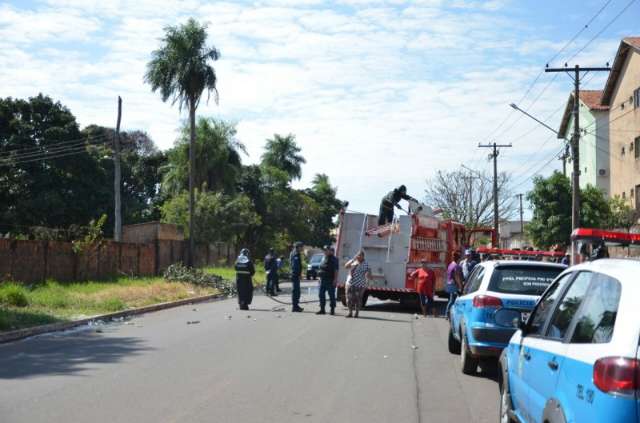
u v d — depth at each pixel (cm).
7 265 2375
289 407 873
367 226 2370
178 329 1666
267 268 2922
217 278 3200
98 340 1455
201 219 4781
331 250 2134
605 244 1005
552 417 504
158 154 7412
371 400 932
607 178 4944
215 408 853
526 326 664
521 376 646
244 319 1925
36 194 5166
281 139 8781
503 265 1121
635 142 4269
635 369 412
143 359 1205
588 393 439
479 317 1082
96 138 7288
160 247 3709
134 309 2084
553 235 4219
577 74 3025
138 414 813
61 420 780
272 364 1173
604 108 4959
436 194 5841
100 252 3006
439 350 1420
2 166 4959
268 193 7025
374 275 2319
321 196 10281
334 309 2188
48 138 5278
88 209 5366
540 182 4316
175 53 4066
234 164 6019
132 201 6756
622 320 436
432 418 849
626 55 4400
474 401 951
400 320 2008
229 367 1135
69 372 1076
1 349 1322
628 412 409
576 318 519
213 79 4103
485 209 5747
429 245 2420
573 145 2967
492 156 5128
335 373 1114
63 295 2184
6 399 881
